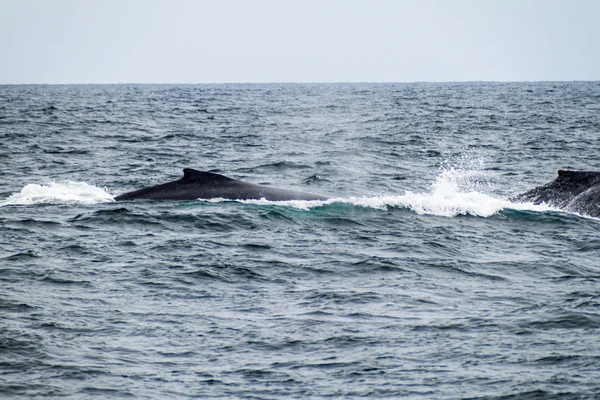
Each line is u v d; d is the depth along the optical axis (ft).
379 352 151.43
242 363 146.41
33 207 291.99
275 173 434.30
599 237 255.70
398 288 195.21
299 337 159.22
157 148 560.61
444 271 212.43
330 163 474.90
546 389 133.59
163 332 161.38
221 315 172.35
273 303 181.47
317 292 190.39
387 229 263.29
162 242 239.30
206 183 305.12
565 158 508.12
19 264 211.20
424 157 520.42
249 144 597.11
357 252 230.89
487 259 226.79
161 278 200.64
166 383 137.69
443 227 267.80
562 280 204.95
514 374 140.26
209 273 204.95
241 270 208.74
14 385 135.54
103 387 135.74
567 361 145.48
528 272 213.05
